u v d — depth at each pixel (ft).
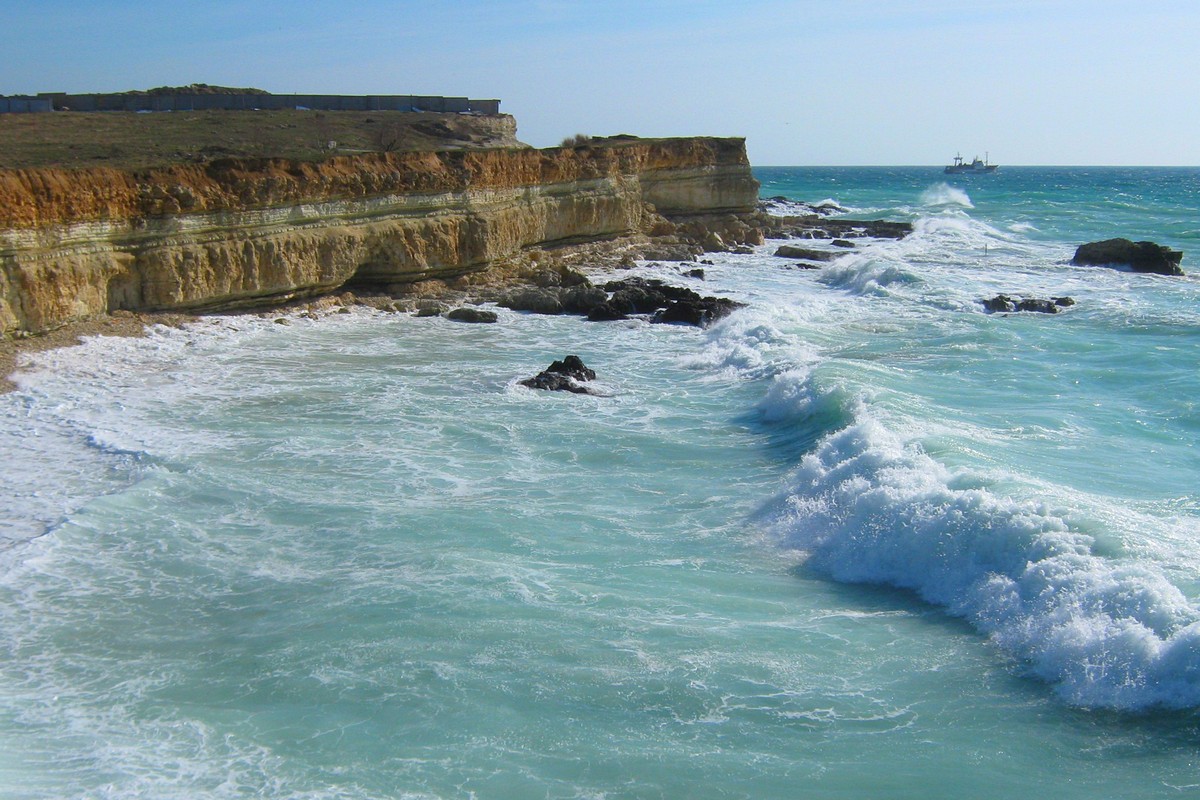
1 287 83.92
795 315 109.81
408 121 211.82
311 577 45.39
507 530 50.88
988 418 67.10
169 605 42.91
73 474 58.65
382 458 62.80
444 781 30.32
